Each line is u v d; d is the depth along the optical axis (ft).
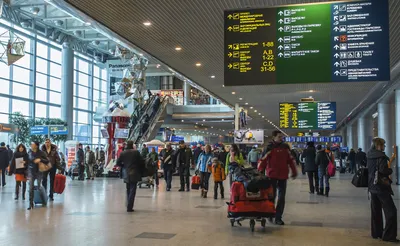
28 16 113.50
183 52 46.98
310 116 69.77
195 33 39.78
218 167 42.04
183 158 50.75
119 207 35.12
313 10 28.55
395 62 48.49
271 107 98.84
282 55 28.84
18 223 27.04
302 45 28.55
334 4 28.19
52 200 40.27
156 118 108.99
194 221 27.81
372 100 82.79
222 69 55.72
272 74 28.94
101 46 151.74
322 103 69.56
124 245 20.61
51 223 27.02
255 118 129.18
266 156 26.89
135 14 34.63
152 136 106.22
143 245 20.61
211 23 36.83
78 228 25.20
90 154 74.54
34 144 35.27
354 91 71.46
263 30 29.32
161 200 40.65
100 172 81.51
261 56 29.25
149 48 45.55
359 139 121.19
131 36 41.01
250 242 21.33
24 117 114.01
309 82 28.35
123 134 82.53
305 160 47.24
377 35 27.30
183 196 44.62
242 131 85.15
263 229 24.99
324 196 44.29
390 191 21.99
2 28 109.81
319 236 22.90
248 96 80.48
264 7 29.35
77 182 66.49
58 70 137.59
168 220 28.25
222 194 42.75
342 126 154.20
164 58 49.93
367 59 27.32
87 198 42.16
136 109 108.17
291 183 62.90
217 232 24.02
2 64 111.65
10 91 114.62
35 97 124.36
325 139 112.68
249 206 24.36
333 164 45.01
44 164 35.22
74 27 117.70
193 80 63.82
